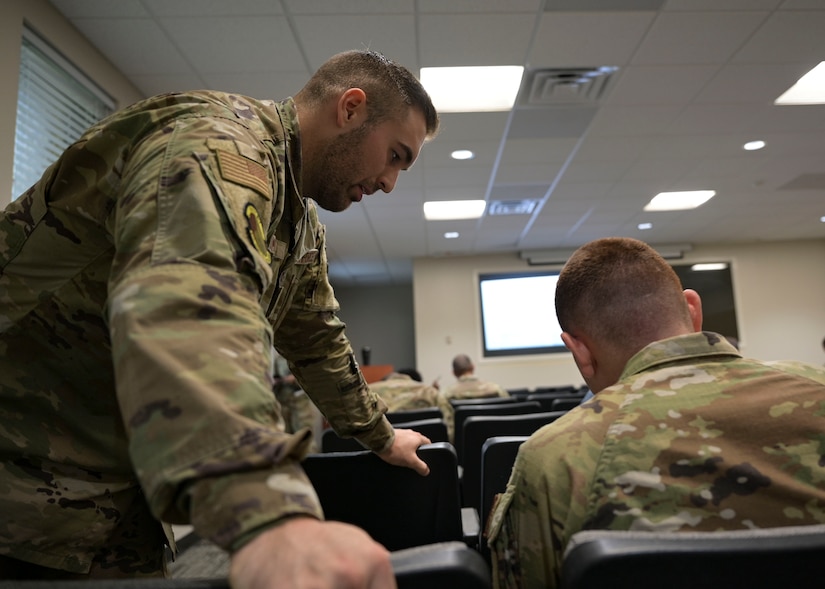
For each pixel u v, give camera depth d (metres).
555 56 3.28
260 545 0.33
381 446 0.97
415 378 4.63
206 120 0.62
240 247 0.51
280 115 0.82
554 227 7.18
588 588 0.36
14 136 2.35
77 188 0.67
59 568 0.72
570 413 0.66
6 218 0.72
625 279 0.72
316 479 0.96
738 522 0.52
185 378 0.39
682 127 4.33
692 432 0.57
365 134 0.87
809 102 3.98
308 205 0.96
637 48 3.23
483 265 8.58
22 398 0.72
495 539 0.68
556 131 4.32
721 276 8.33
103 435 0.76
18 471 0.71
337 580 0.31
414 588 0.35
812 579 0.36
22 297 0.72
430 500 0.96
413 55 3.21
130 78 3.33
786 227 7.57
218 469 0.36
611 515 0.55
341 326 1.06
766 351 8.12
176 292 0.43
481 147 4.58
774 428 0.56
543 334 8.39
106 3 2.67
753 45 3.23
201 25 2.86
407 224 6.72
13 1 2.39
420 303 8.52
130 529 0.79
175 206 0.50
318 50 3.11
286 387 5.36
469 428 1.83
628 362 0.69
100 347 0.73
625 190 5.81
